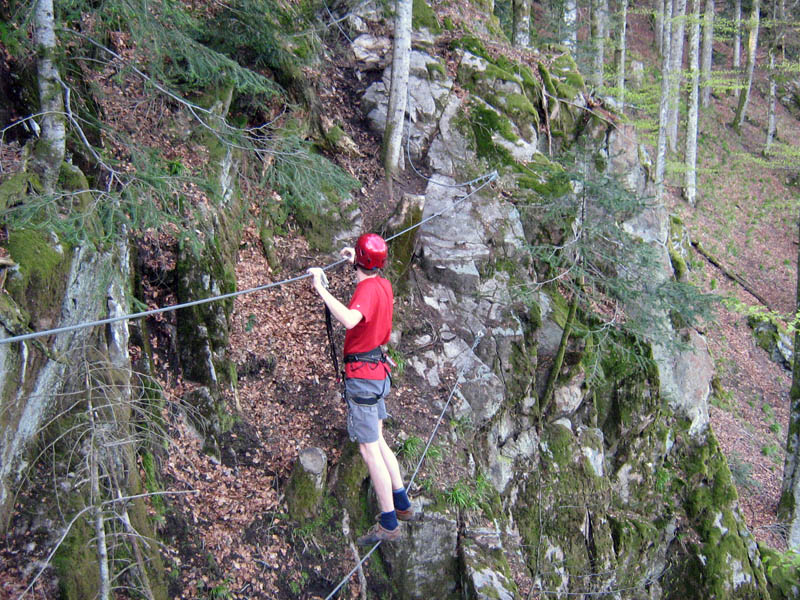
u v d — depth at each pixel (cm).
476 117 1111
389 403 764
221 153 795
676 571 1063
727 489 1125
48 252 476
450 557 680
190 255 679
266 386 726
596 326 957
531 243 1028
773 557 1162
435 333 860
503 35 1503
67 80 627
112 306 545
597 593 873
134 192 554
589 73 1970
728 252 2352
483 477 775
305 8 1124
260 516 620
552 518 897
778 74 3456
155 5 599
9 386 430
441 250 921
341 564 627
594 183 849
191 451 624
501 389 848
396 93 991
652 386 1062
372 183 985
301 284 840
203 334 670
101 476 455
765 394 1784
